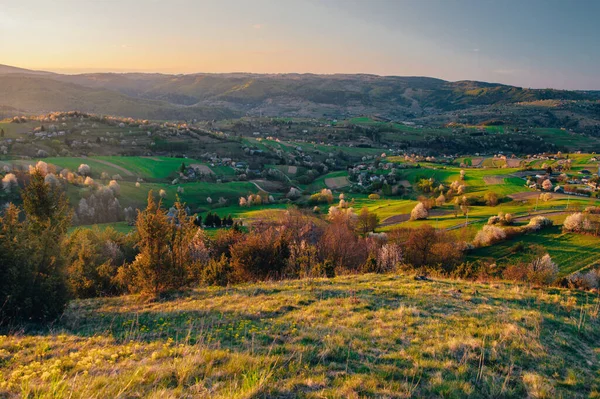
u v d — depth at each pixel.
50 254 14.09
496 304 14.11
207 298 16.81
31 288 13.30
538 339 10.27
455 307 13.58
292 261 30.08
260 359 8.13
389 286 17.31
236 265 27.67
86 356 8.99
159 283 19.00
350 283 18.38
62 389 6.32
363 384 7.12
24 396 6.11
